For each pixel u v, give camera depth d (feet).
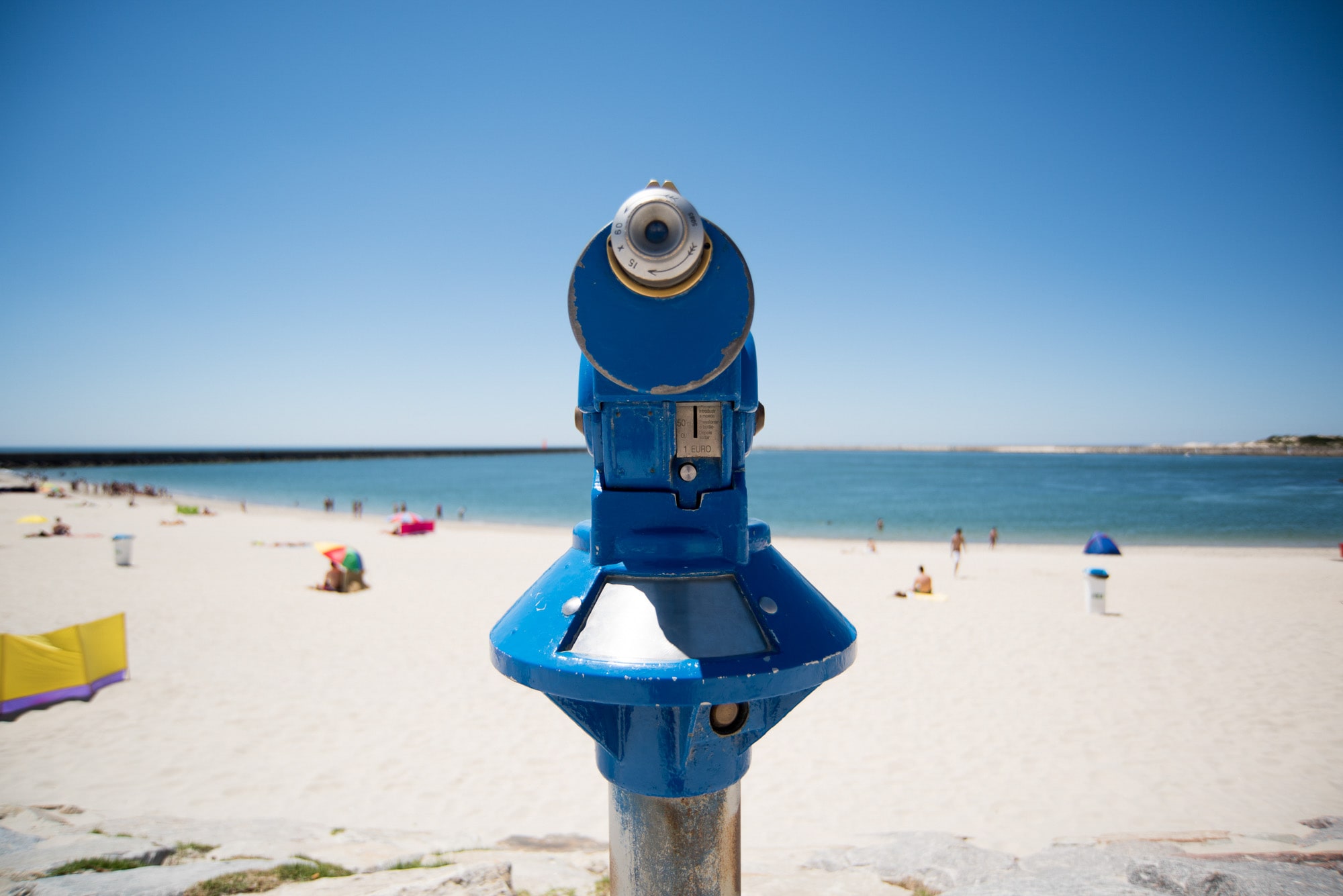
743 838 17.40
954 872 11.54
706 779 5.11
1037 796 19.44
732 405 5.10
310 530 102.42
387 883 10.19
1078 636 35.99
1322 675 29.32
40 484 176.35
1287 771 20.67
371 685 28.25
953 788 19.97
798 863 12.70
